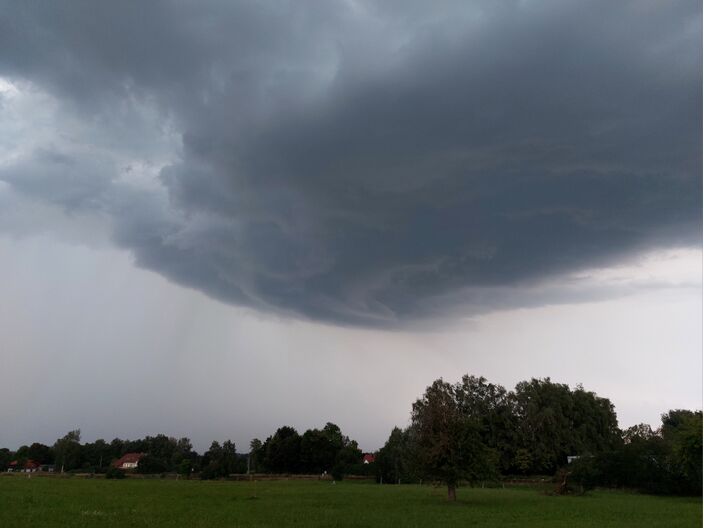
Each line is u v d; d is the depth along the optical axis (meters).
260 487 78.06
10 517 30.47
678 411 135.00
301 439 144.38
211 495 55.09
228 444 144.88
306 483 99.62
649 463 69.56
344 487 82.94
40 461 181.12
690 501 55.34
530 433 106.12
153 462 136.25
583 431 108.50
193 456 171.00
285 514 36.38
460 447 51.84
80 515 32.59
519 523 33.47
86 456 171.88
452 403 55.88
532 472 108.06
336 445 158.00
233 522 31.08
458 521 33.91
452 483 51.97
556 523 33.56
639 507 46.81
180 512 36.28
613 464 74.12
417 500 53.06
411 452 55.72
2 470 165.38
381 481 109.38
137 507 39.19
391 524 31.50
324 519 33.66
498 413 110.56
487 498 58.28
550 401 110.38
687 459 57.97
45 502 40.94
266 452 145.75
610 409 117.94
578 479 75.19
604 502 52.97
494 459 53.41
